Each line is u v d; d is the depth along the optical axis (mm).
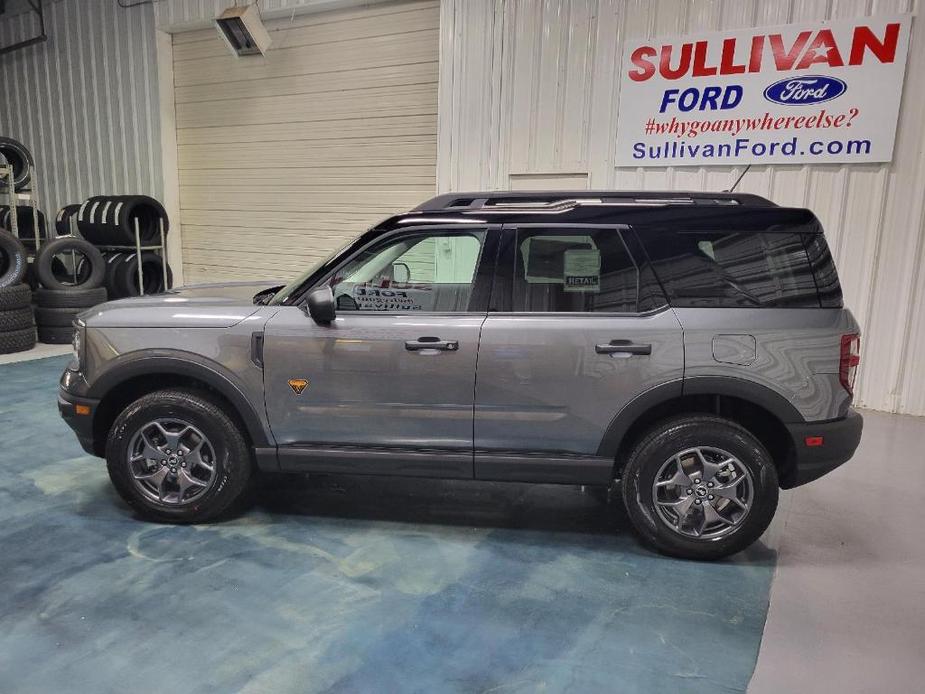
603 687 2283
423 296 3279
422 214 3275
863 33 5188
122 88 9664
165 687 2248
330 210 8266
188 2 8680
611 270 3092
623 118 6129
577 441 3123
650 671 2369
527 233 3160
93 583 2877
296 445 3314
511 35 6527
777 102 5547
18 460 4328
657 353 2992
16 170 10109
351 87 7832
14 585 2855
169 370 3287
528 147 6617
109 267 8992
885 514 3721
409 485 4031
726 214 3045
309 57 8070
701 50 5734
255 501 3766
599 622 2660
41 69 10586
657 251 3066
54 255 8180
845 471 4336
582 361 3031
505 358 3070
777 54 5480
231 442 3346
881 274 5445
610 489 3426
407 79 7461
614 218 3111
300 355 3197
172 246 9594
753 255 3023
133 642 2482
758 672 2375
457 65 6832
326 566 3053
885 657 2479
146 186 9727
